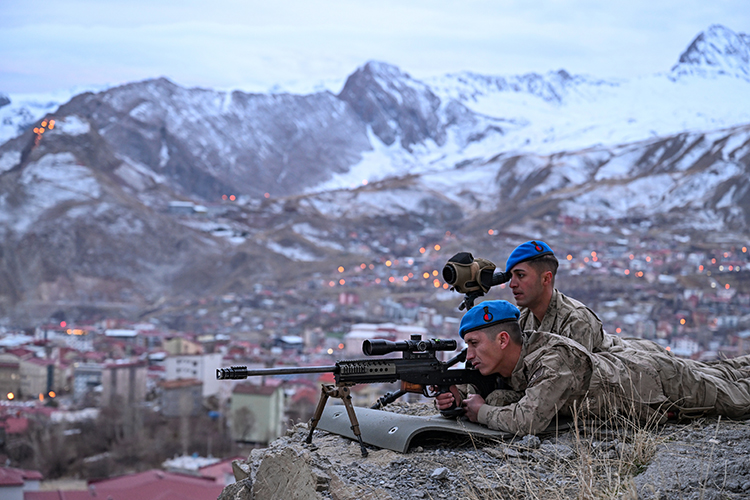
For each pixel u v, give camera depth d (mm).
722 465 3566
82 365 141750
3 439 84688
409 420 4301
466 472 3711
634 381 4277
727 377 4660
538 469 3703
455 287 4520
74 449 82125
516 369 4312
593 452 3844
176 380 109000
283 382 104562
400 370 4207
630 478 3504
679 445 3918
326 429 4621
